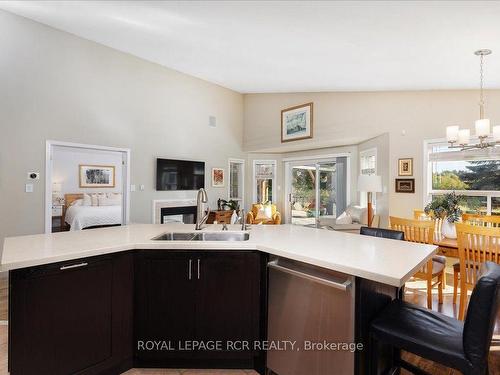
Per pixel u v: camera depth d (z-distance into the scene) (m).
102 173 5.39
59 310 1.69
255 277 2.01
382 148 5.45
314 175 7.47
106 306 1.90
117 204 5.60
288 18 3.10
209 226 2.85
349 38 3.34
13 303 1.56
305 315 1.74
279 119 7.18
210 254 2.02
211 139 7.14
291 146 6.98
